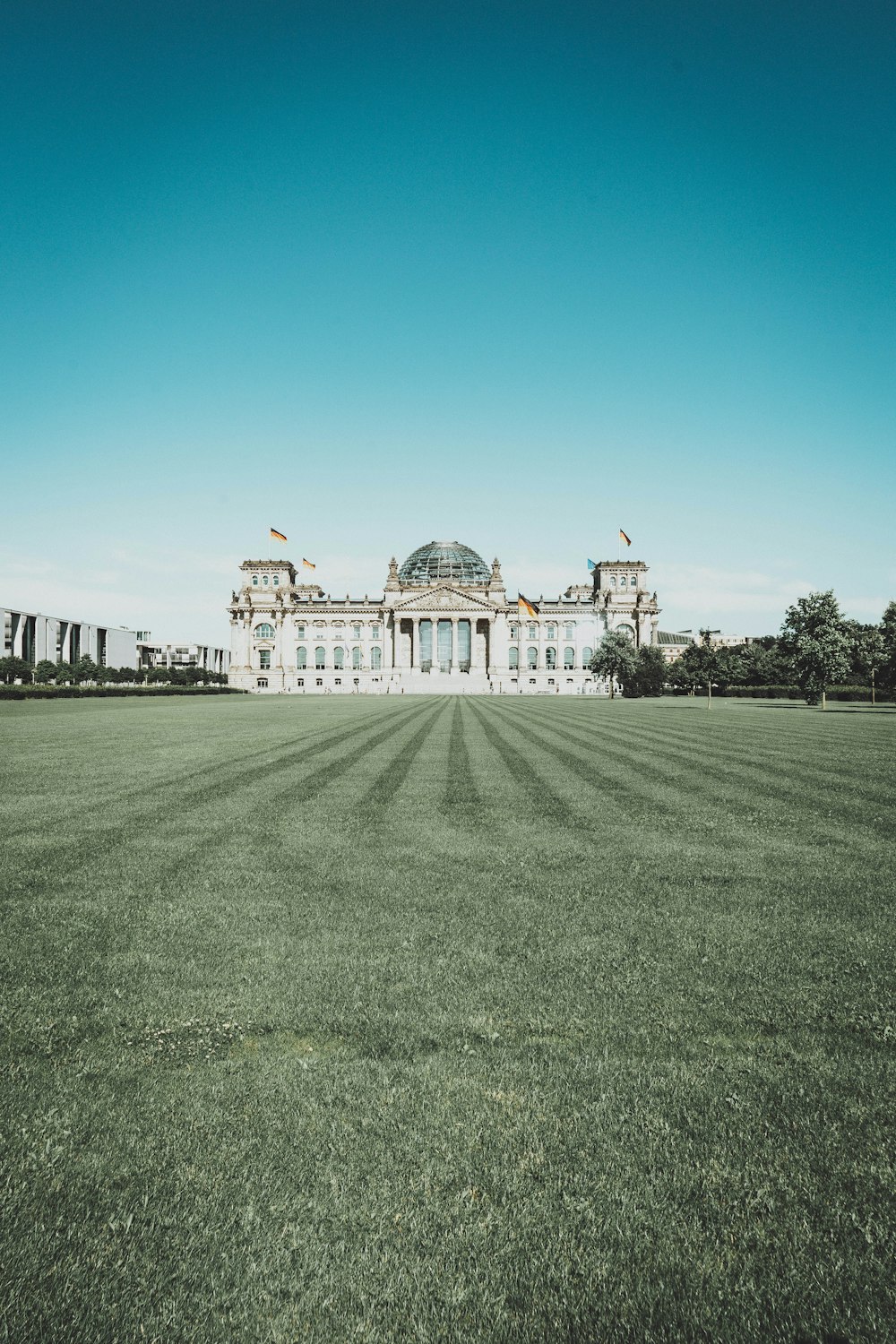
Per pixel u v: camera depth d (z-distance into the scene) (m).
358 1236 5.05
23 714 62.06
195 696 130.88
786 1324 4.48
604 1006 8.31
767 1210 5.30
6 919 11.09
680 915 11.35
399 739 39.34
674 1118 6.27
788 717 61.81
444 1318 4.51
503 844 15.73
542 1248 4.98
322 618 194.25
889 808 19.55
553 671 190.75
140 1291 4.66
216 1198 5.36
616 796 21.61
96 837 16.23
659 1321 4.51
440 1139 5.98
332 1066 7.04
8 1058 7.23
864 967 9.46
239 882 13.00
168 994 8.60
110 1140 5.97
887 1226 5.18
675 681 160.75
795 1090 6.68
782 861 14.36
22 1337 4.38
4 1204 5.30
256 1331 4.43
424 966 9.39
